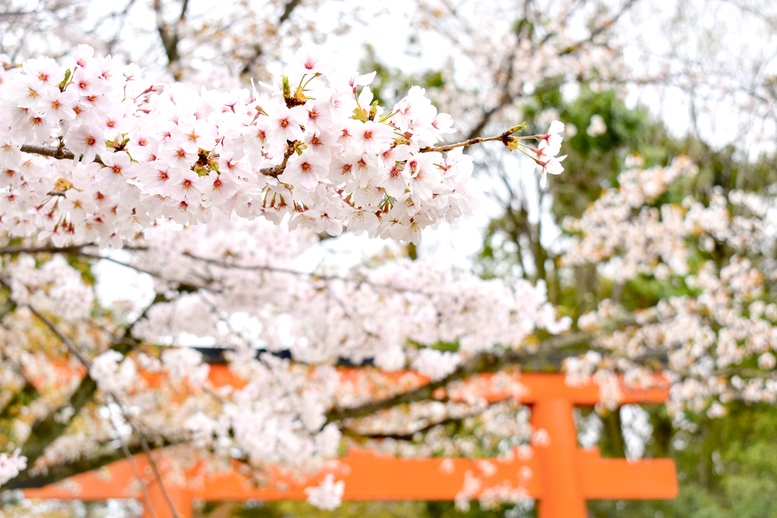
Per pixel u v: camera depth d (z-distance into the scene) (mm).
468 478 7129
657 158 9320
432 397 6406
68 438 5699
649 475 7289
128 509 12039
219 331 4770
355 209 1641
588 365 7160
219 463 5508
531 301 4410
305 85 1472
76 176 1988
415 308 4176
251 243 4148
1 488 4285
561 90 7730
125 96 1705
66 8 4070
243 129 1481
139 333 4531
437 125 1535
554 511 7074
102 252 3811
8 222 2230
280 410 4914
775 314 7609
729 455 10023
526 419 8406
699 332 7109
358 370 6570
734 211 9656
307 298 4301
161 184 1573
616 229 7672
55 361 6223
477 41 6570
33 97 1554
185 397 5801
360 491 6988
